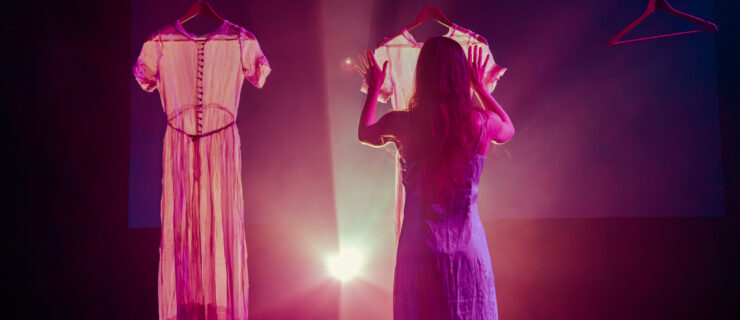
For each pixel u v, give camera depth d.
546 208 3.38
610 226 3.33
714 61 3.32
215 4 3.44
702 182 3.29
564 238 3.36
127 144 3.39
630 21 3.39
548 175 3.39
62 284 3.30
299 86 3.47
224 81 2.43
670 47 3.35
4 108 3.36
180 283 2.38
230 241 2.38
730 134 3.29
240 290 2.39
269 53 3.46
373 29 3.48
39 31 3.39
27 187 3.34
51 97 3.38
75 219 3.34
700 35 3.33
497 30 3.45
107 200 3.36
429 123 1.65
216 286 2.39
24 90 3.38
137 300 3.30
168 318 2.37
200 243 2.40
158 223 3.34
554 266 3.34
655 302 3.24
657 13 3.37
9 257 3.30
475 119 1.65
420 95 1.70
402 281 1.65
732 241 3.25
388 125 1.71
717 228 3.26
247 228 3.42
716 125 3.29
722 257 3.24
